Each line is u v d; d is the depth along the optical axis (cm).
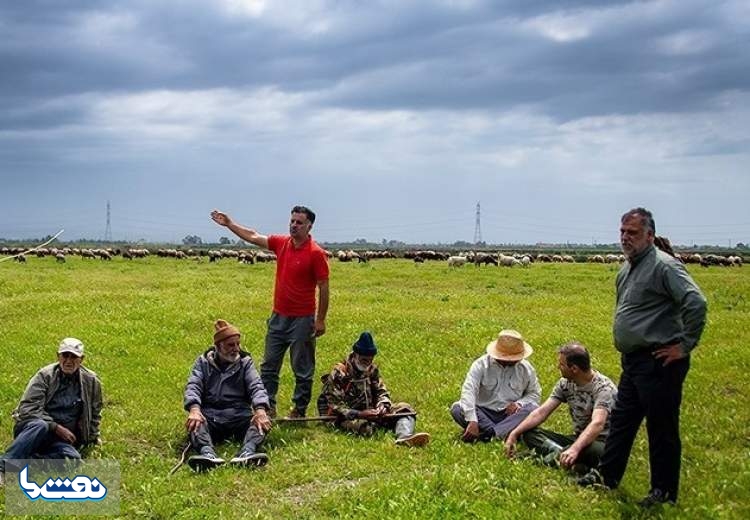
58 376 985
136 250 7806
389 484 856
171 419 1167
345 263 6638
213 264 6212
